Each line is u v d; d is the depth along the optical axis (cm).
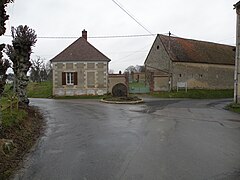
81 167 575
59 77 3164
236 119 1309
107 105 2034
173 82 3409
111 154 675
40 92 3675
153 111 1638
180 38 3947
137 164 591
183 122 1203
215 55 4012
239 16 1978
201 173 531
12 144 686
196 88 3631
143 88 3469
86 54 3192
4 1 715
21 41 1429
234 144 780
